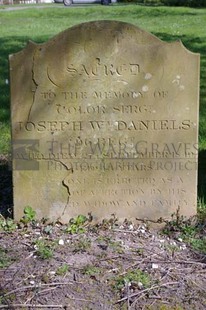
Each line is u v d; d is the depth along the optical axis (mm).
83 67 2742
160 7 13430
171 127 2811
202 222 2885
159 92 2777
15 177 2820
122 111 2789
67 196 2844
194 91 2783
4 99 4691
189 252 2664
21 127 2779
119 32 2719
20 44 7227
